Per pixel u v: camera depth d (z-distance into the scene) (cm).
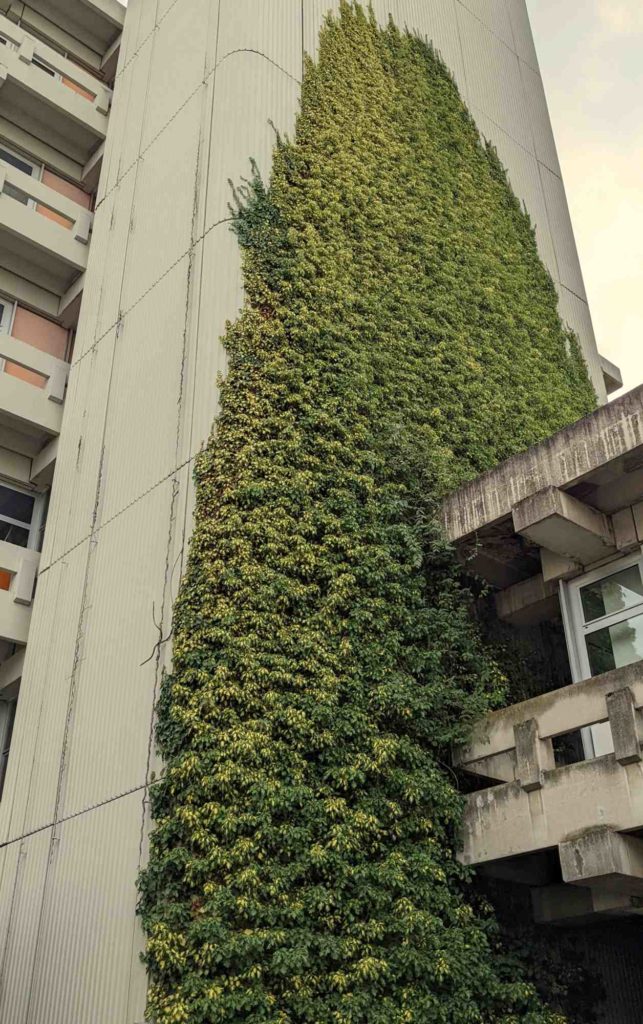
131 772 1294
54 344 2295
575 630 1470
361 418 1570
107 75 2645
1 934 1422
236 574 1300
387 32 2225
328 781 1223
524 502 1400
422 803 1277
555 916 1338
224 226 1642
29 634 1745
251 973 1049
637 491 1395
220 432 1421
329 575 1366
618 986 1434
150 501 1530
